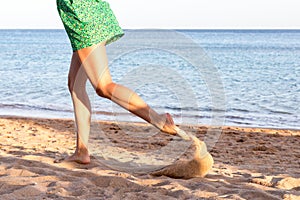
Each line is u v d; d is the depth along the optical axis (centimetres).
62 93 1496
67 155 485
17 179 360
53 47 5956
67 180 368
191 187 357
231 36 12319
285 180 385
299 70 2523
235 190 349
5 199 314
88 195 330
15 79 1981
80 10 362
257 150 599
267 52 4550
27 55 4003
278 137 729
